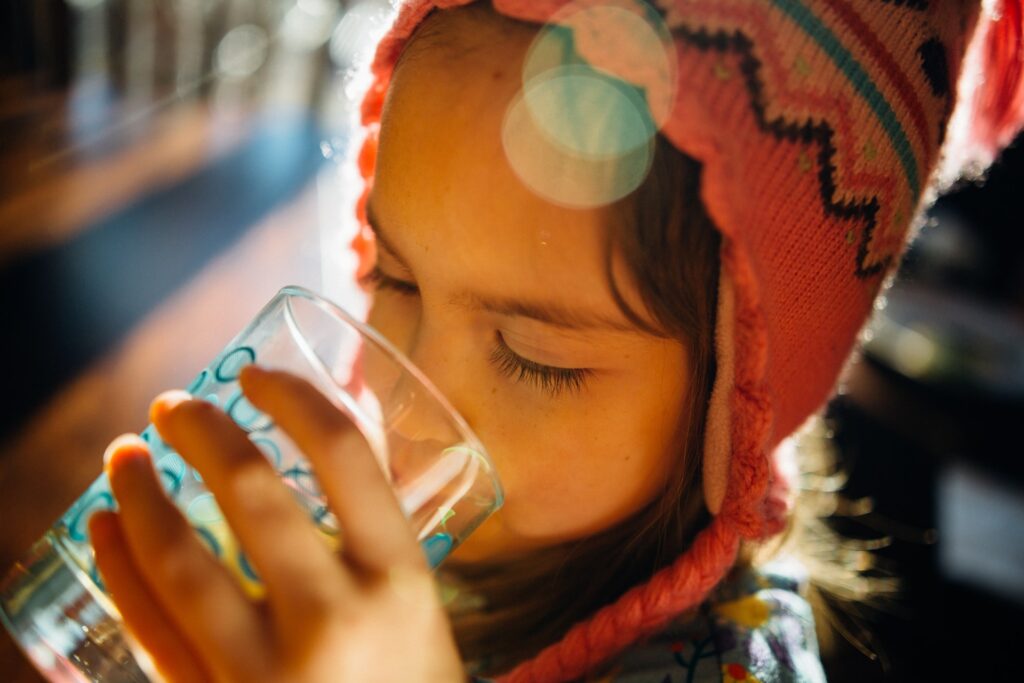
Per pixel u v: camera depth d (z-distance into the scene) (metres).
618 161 0.29
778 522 0.38
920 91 0.34
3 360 0.67
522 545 0.35
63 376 0.67
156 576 0.23
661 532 0.34
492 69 0.30
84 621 0.26
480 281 0.30
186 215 0.95
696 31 0.29
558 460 0.32
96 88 1.19
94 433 0.62
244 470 0.23
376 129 0.38
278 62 1.46
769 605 0.38
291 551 0.22
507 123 0.29
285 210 1.01
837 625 0.53
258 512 0.23
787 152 0.31
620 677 0.35
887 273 0.38
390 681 0.22
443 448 0.28
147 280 0.82
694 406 0.33
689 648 0.36
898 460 0.81
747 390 0.31
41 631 0.27
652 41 0.29
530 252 0.29
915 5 0.34
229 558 0.25
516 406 0.31
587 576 0.36
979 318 1.04
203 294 0.81
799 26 0.31
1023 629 0.65
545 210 0.29
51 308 0.75
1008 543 0.73
